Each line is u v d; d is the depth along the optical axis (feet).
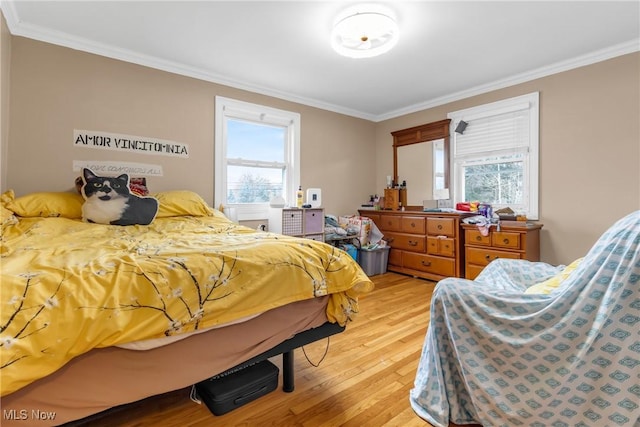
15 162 7.48
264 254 4.33
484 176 11.62
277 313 4.28
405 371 5.54
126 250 4.49
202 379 3.61
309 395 4.82
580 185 9.30
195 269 3.66
